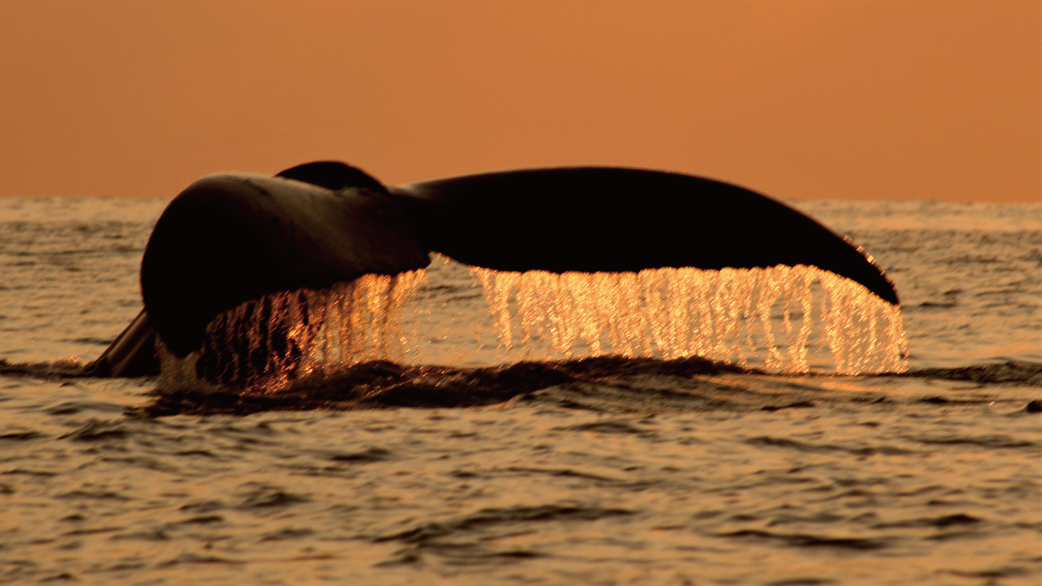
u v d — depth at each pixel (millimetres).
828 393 35438
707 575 19172
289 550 20453
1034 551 20141
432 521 22109
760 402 33906
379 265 29328
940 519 22094
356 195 31562
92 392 34375
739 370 38438
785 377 37969
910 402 34094
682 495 23938
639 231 33906
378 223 31000
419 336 57156
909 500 23469
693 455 27375
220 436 28688
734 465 26453
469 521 22125
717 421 31188
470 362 45938
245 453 27297
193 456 26953
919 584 18625
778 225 34156
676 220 34219
